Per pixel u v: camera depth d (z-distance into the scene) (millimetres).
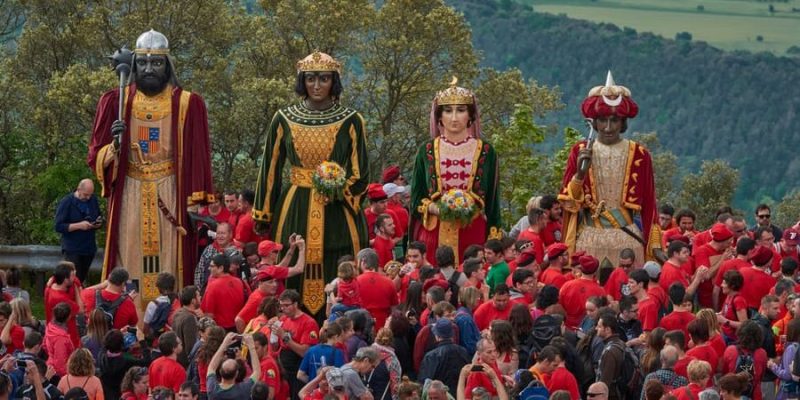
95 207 39844
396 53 59500
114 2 56562
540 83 153875
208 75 56469
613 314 29094
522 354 29578
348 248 38844
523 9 168625
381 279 33031
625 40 160250
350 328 28891
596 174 39062
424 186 39844
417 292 31531
